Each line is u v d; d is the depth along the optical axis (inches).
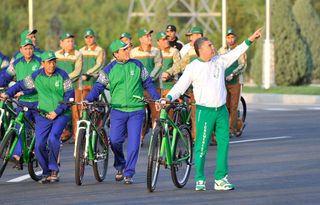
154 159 738.2
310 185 762.8
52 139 783.7
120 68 776.9
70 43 1066.1
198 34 1039.6
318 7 3083.2
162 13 2593.5
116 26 3710.6
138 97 773.3
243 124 1159.0
